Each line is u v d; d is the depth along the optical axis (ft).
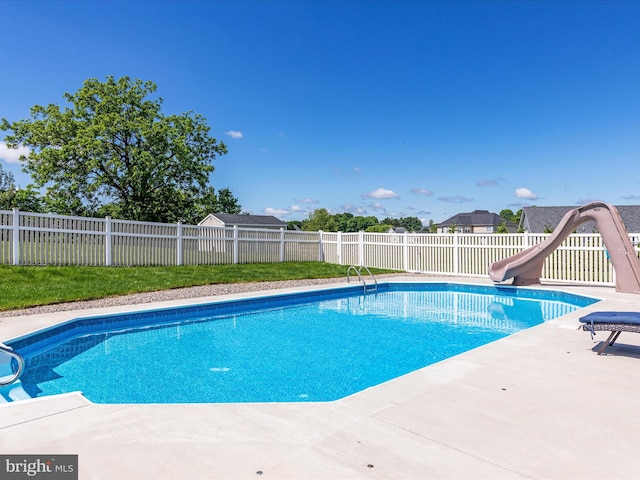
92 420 10.06
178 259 46.85
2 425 9.77
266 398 14.62
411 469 7.66
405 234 53.36
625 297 30.50
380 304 34.91
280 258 57.47
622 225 33.78
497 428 9.46
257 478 7.34
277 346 21.81
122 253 42.29
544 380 12.87
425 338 23.58
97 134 65.41
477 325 27.07
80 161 65.26
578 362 14.82
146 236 44.19
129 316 25.46
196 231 48.93
